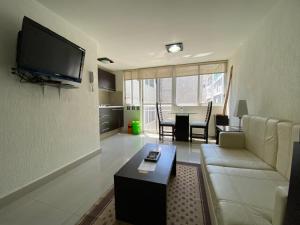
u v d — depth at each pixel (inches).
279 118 68.2
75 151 98.7
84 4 73.6
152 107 210.2
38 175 75.0
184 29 98.6
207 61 172.6
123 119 219.0
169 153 74.8
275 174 54.4
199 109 184.1
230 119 152.6
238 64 130.8
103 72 190.9
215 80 179.3
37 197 66.8
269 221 33.1
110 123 185.6
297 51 59.6
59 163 87.0
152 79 203.6
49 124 80.7
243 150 81.3
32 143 72.1
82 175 86.4
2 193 61.0
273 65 76.5
